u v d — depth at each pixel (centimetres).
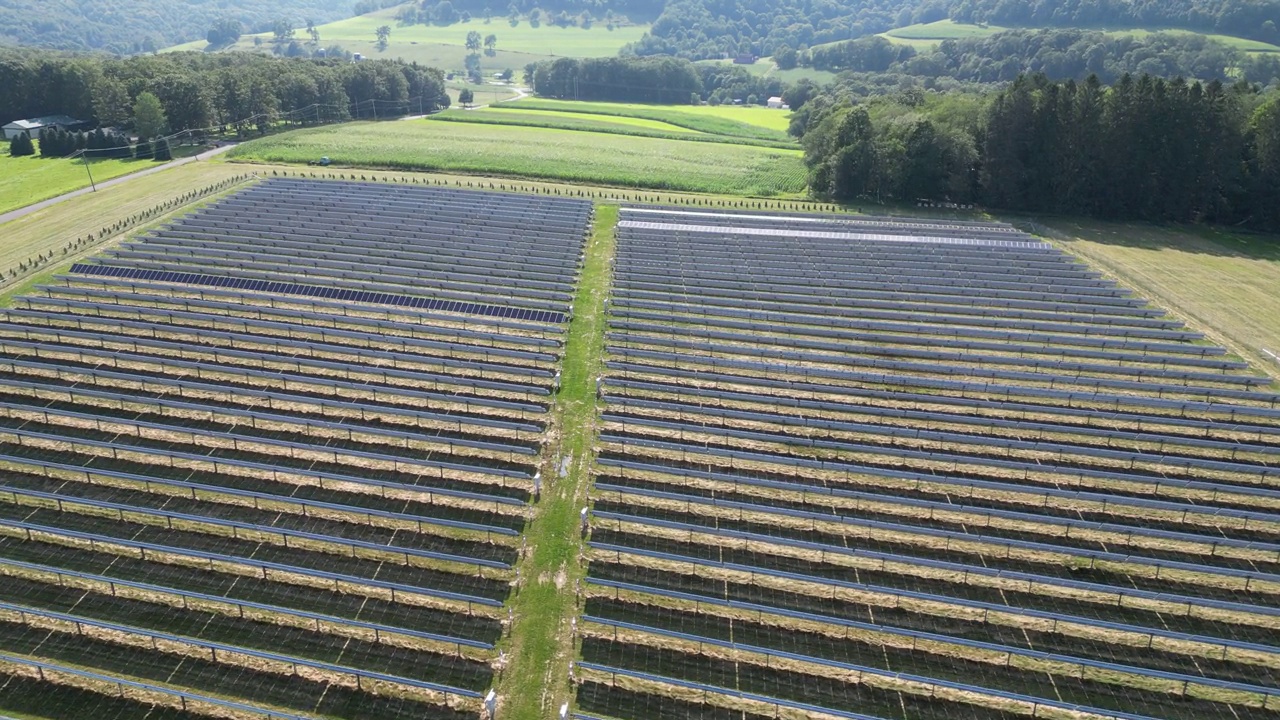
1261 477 4175
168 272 6253
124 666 2869
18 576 3262
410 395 4644
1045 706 2802
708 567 3422
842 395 4922
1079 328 5922
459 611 3161
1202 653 3077
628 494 3853
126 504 3719
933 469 4209
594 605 3231
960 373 5225
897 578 3456
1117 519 3866
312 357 5134
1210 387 5059
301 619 3070
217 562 3334
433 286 6322
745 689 2898
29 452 4056
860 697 2878
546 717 2723
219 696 2766
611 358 5238
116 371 4756
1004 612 3209
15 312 5400
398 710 2734
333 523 3638
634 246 7456
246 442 4134
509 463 4109
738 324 5856
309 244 7062
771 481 3953
